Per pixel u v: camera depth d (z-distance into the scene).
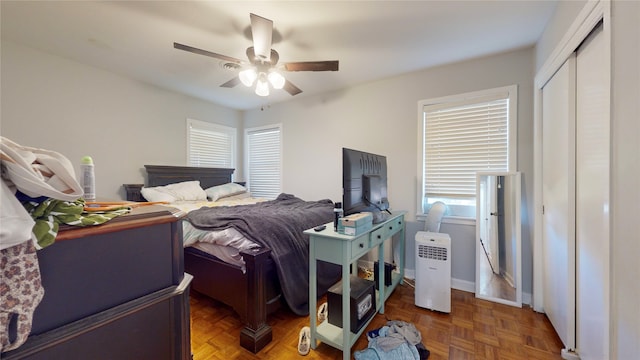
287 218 2.16
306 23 1.96
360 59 2.55
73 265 0.71
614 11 1.01
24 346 0.61
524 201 2.34
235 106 4.25
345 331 1.54
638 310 0.89
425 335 1.83
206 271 2.05
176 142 3.59
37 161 0.67
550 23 1.87
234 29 2.05
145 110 3.25
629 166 0.94
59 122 2.57
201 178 3.82
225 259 1.92
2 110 2.27
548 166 1.98
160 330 0.90
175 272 0.96
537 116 2.14
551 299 1.93
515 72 2.38
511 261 2.35
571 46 1.49
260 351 1.66
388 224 2.25
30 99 2.40
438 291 2.13
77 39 2.22
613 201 1.03
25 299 0.59
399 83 2.98
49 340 0.65
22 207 0.58
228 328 1.90
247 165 4.47
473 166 2.61
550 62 1.82
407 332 1.75
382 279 2.11
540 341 1.75
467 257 2.60
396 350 1.57
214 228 1.99
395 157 3.01
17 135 2.34
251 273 1.67
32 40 2.25
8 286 0.57
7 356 0.59
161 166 3.34
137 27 2.04
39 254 0.65
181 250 1.00
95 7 1.79
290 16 1.87
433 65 2.70
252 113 4.37
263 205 2.98
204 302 2.29
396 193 3.00
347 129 3.36
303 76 3.00
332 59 2.55
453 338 1.79
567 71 1.59
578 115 1.53
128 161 3.10
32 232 0.62
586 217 1.44
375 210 2.17
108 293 0.78
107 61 2.65
